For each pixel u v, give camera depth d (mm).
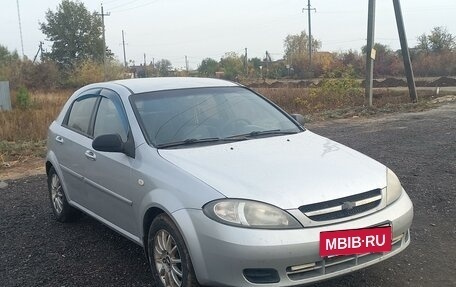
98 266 4449
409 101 20922
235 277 3234
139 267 4395
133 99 4617
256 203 3297
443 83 34562
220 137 4371
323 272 3309
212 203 3355
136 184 4047
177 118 4473
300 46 79250
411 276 3984
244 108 4891
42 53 77688
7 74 52250
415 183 6645
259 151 4031
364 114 16500
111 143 4191
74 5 76625
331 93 21750
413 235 4844
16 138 13867
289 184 3443
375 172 3785
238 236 3201
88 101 5293
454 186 6398
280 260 3184
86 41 76750
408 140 10289
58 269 4418
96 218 4926
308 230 3254
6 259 4703
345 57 58062
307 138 4492
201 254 3357
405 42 20672
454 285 3809
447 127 12000
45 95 32969
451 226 5051
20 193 7215
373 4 19141
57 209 5793
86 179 4895
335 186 3477
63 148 5391
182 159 3859
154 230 3824
